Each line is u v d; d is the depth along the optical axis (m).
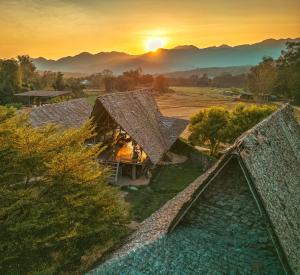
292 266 9.58
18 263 13.00
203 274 10.58
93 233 15.04
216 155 43.69
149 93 50.47
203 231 12.10
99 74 199.25
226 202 11.63
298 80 106.56
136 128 35.31
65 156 14.20
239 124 41.00
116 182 33.38
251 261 10.85
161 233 12.52
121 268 11.32
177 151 46.72
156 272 10.90
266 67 134.12
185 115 88.12
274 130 14.12
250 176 10.09
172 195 31.30
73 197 14.10
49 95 92.62
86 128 17.12
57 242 13.93
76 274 15.18
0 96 101.31
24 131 14.79
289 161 13.62
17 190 13.55
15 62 120.19
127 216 17.66
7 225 12.58
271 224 9.70
